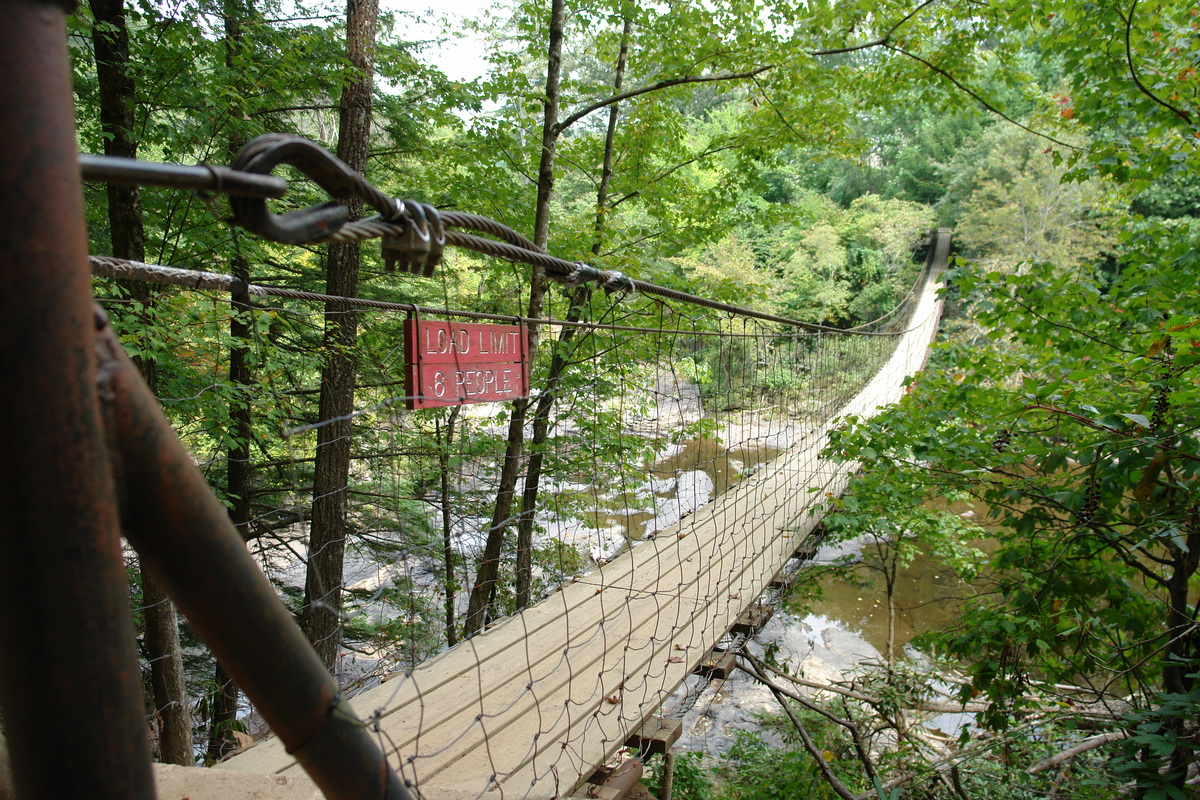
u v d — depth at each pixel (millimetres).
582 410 5961
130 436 346
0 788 521
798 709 6051
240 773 1363
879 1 5562
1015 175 20500
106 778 315
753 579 3979
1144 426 2562
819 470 6625
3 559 281
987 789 4262
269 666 439
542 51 6379
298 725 469
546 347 6770
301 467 6516
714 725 7086
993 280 3418
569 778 2010
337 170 517
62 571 286
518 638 2893
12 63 256
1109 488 2740
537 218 5922
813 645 8430
